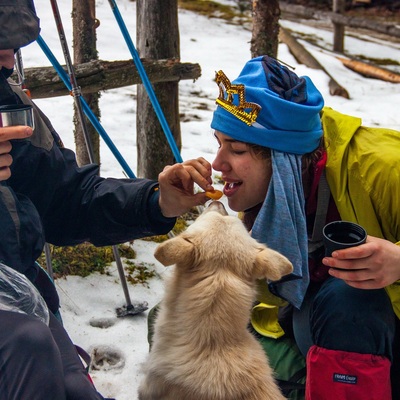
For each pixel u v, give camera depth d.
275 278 0.93
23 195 1.03
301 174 1.07
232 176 1.10
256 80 1.07
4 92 1.03
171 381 0.94
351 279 0.96
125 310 1.47
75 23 1.70
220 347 0.93
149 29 1.81
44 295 1.11
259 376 0.94
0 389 0.82
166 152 1.90
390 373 1.14
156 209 1.12
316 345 1.06
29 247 1.00
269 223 1.06
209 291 0.93
